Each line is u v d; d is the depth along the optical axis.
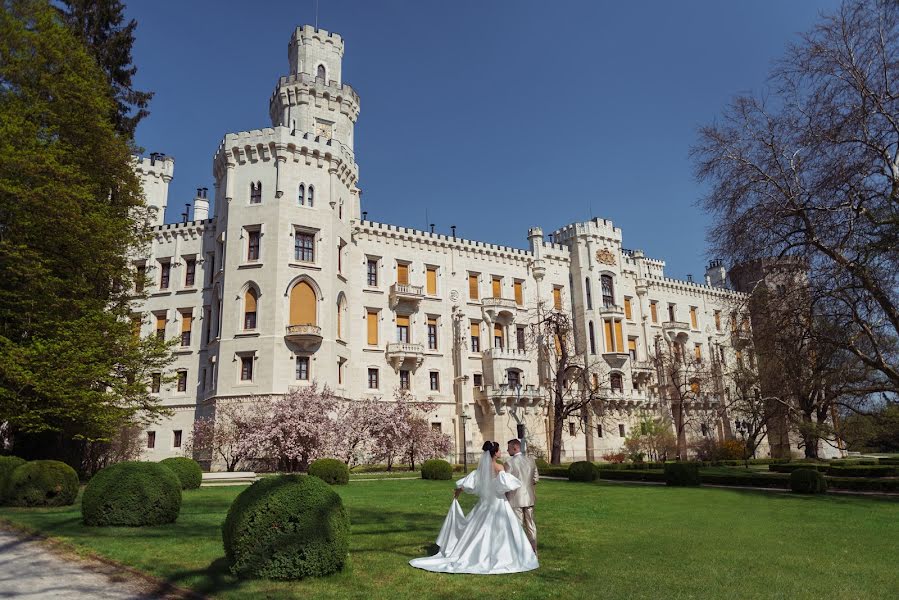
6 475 16.20
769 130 23.14
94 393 23.34
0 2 27.22
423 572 8.65
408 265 51.34
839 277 21.19
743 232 23.00
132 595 7.77
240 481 28.25
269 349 39.88
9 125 22.84
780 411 28.73
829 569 9.00
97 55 35.59
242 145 43.50
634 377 60.84
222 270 42.69
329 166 45.12
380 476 32.78
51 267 25.28
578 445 54.78
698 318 70.00
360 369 46.44
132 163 35.22
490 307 53.69
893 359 25.88
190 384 43.72
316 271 42.56
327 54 52.44
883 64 20.75
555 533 12.44
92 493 12.59
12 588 8.03
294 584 7.98
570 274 60.06
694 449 61.59
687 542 11.28
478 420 50.69
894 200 20.31
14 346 22.27
